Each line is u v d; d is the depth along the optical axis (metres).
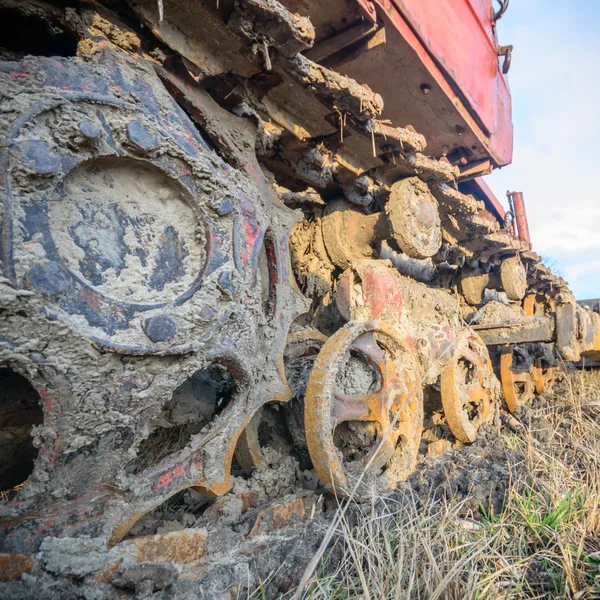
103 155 1.69
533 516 2.58
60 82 1.61
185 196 1.96
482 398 4.30
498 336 5.09
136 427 1.77
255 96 2.45
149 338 1.71
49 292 1.47
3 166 1.44
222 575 1.88
